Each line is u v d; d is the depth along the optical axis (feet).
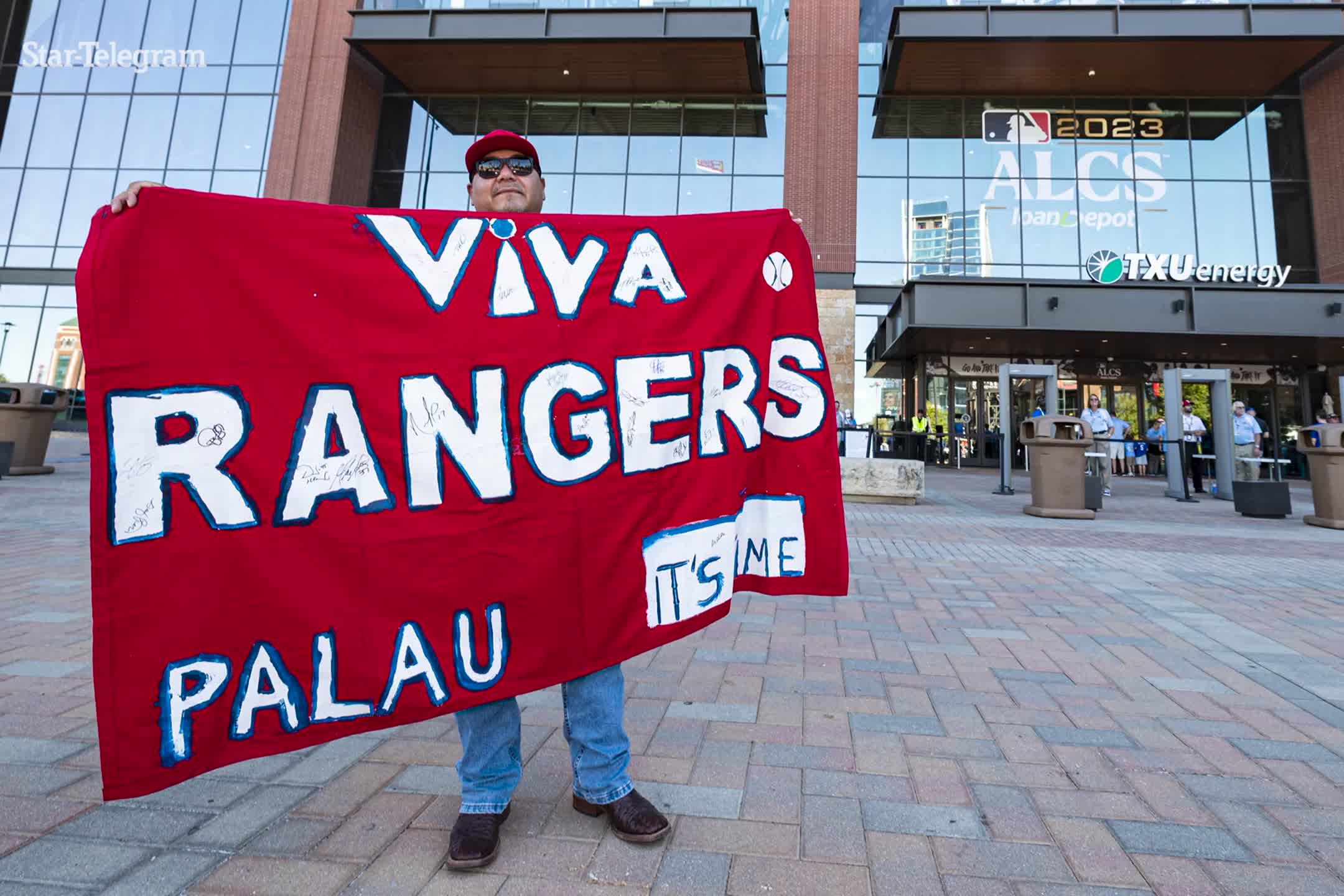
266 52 61.00
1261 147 54.54
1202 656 10.37
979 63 52.26
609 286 6.08
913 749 7.21
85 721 7.47
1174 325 47.55
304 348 5.16
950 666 9.87
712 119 57.11
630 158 57.26
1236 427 41.04
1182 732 7.68
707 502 6.29
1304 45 49.14
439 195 58.80
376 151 59.21
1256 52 49.96
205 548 4.75
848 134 53.26
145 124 61.72
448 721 7.88
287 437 5.05
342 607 5.05
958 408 59.11
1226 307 47.21
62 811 5.69
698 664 9.92
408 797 6.08
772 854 5.26
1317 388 57.98
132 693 4.48
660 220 6.42
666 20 51.21
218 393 4.88
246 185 59.82
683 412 6.24
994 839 5.51
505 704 5.36
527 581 5.45
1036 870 5.11
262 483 4.95
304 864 5.02
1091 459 38.32
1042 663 10.02
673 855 5.22
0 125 63.10
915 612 12.87
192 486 4.76
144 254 4.79
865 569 16.71
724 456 6.44
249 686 4.81
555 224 5.99
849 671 9.64
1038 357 58.54
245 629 4.82
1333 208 51.72
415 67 55.83
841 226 52.42
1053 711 8.24
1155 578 15.88
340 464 5.16
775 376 6.86
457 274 5.65
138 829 5.46
